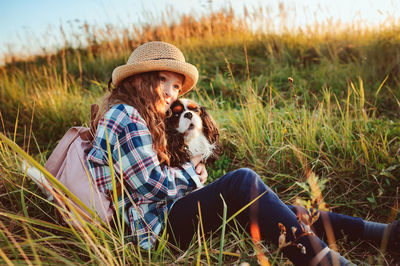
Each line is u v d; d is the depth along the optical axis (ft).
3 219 6.52
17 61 23.89
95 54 23.66
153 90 6.14
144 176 5.43
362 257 6.15
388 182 7.43
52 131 12.91
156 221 5.80
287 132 9.94
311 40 20.22
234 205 5.72
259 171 8.88
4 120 14.06
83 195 5.74
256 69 18.28
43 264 4.83
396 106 12.78
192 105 7.76
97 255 5.01
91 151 5.77
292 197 7.86
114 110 5.74
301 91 14.70
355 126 9.75
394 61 15.42
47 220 7.15
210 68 18.99
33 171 6.54
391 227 5.60
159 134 5.97
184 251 6.04
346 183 8.02
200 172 7.29
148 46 6.44
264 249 5.97
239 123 11.10
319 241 4.79
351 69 15.80
